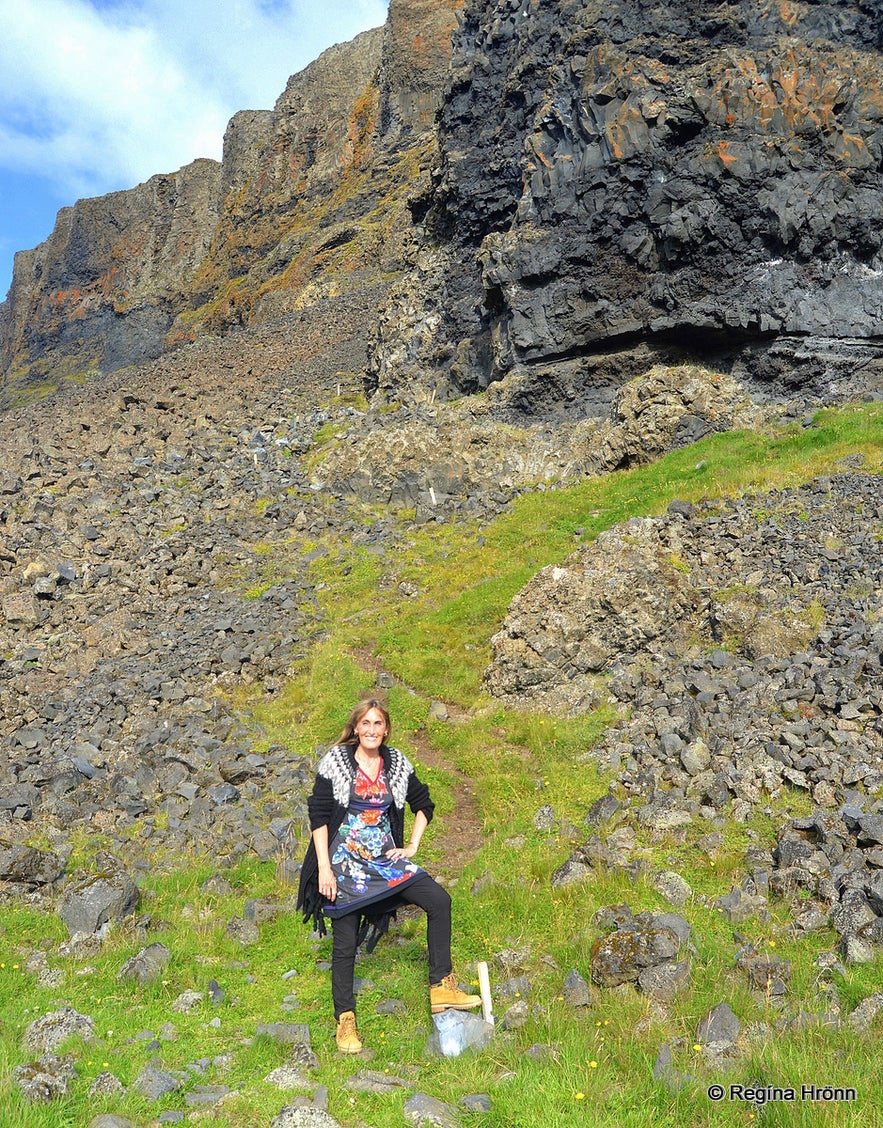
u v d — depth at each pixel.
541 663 11.88
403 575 17.95
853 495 15.33
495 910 6.78
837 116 22.17
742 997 5.26
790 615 11.73
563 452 22.44
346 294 63.53
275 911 7.14
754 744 8.70
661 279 22.78
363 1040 5.20
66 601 17.81
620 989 5.46
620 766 9.33
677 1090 4.40
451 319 28.78
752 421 21.06
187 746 11.14
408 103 98.19
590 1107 4.31
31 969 6.25
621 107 23.03
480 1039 5.07
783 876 6.48
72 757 10.91
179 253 147.75
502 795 9.43
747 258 22.02
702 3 24.16
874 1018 4.88
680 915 6.34
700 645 11.98
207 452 27.19
